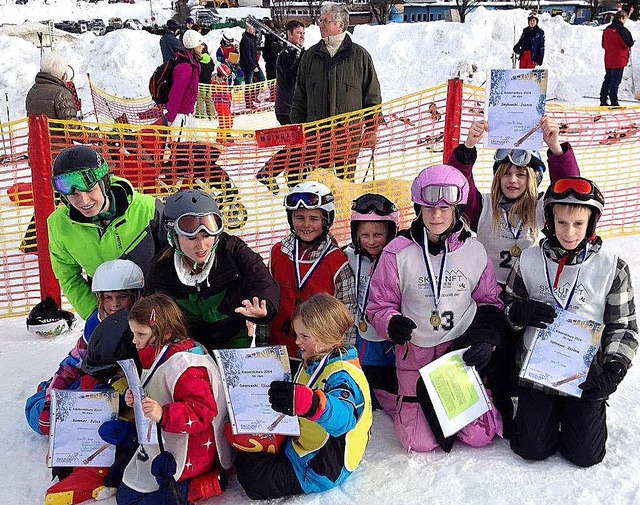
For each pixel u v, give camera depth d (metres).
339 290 3.43
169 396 2.76
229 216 5.70
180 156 5.46
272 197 5.68
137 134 5.16
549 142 3.55
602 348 3.04
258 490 2.79
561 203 2.93
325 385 2.75
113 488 2.91
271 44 15.18
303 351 2.84
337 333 2.76
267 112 15.15
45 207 4.63
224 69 17.14
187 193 3.06
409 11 32.53
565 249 3.04
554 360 2.99
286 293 3.47
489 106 3.57
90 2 40.94
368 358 3.57
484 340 3.07
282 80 7.81
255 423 2.71
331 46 6.04
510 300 3.20
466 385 3.02
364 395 2.78
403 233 3.32
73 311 5.04
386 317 3.15
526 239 3.64
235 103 15.12
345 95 6.05
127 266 3.33
